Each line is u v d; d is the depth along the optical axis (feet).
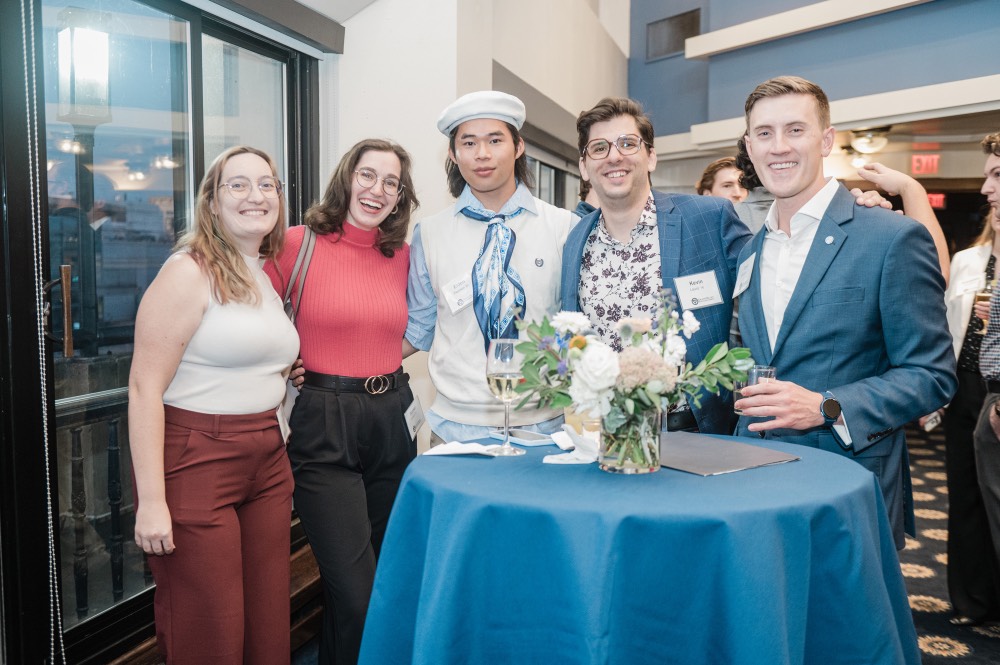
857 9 22.06
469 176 7.16
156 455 5.65
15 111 6.59
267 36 10.18
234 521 6.02
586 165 6.92
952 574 9.77
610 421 4.69
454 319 7.33
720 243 7.09
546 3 19.94
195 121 9.30
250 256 6.46
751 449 5.37
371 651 4.76
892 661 4.30
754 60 25.44
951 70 20.68
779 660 3.76
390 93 11.69
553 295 7.45
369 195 7.20
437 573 4.27
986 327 9.03
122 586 8.81
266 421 6.25
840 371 5.93
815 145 6.01
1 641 6.72
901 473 5.98
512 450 5.47
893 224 5.83
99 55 7.99
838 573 4.17
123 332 8.78
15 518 6.71
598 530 3.90
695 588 3.91
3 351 6.58
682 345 4.84
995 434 8.66
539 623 4.12
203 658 5.84
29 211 6.74
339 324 7.07
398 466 7.48
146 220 8.98
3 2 6.46
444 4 11.50
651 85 31.76
